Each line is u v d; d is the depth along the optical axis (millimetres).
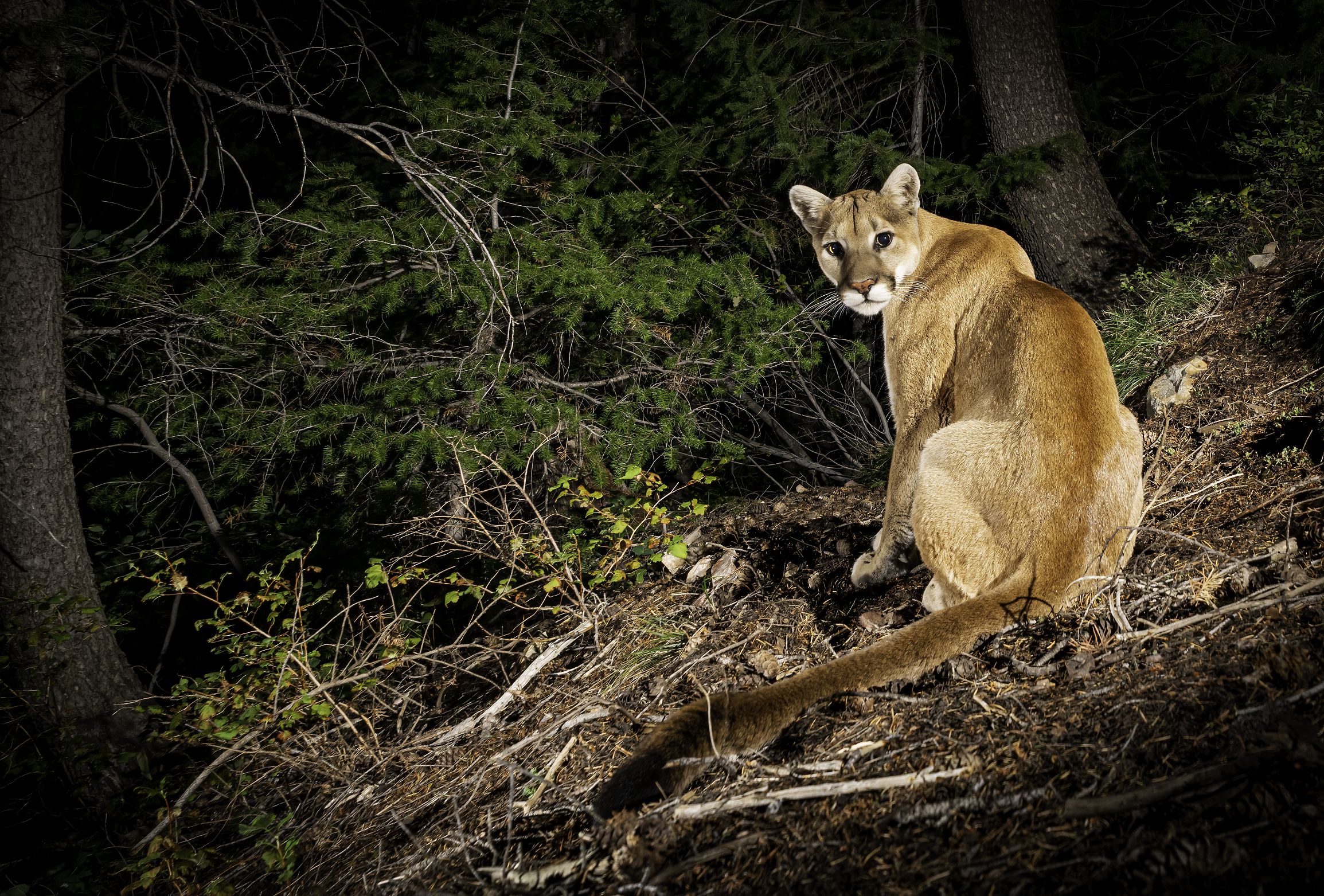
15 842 5316
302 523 7145
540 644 4668
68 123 7988
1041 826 2094
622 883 2443
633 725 3514
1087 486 3141
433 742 4219
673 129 8172
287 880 3645
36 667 5410
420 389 6129
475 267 5949
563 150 7859
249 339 6215
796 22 7961
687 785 2756
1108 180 8609
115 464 7898
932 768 2463
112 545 7707
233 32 6777
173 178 8570
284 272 6297
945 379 4133
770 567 4543
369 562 6527
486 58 6543
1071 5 9070
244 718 4367
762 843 2398
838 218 4668
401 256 6418
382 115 7633
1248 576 2941
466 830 3256
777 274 8148
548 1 6641
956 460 3418
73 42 5098
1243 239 6188
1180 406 4773
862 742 2760
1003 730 2555
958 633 2990
